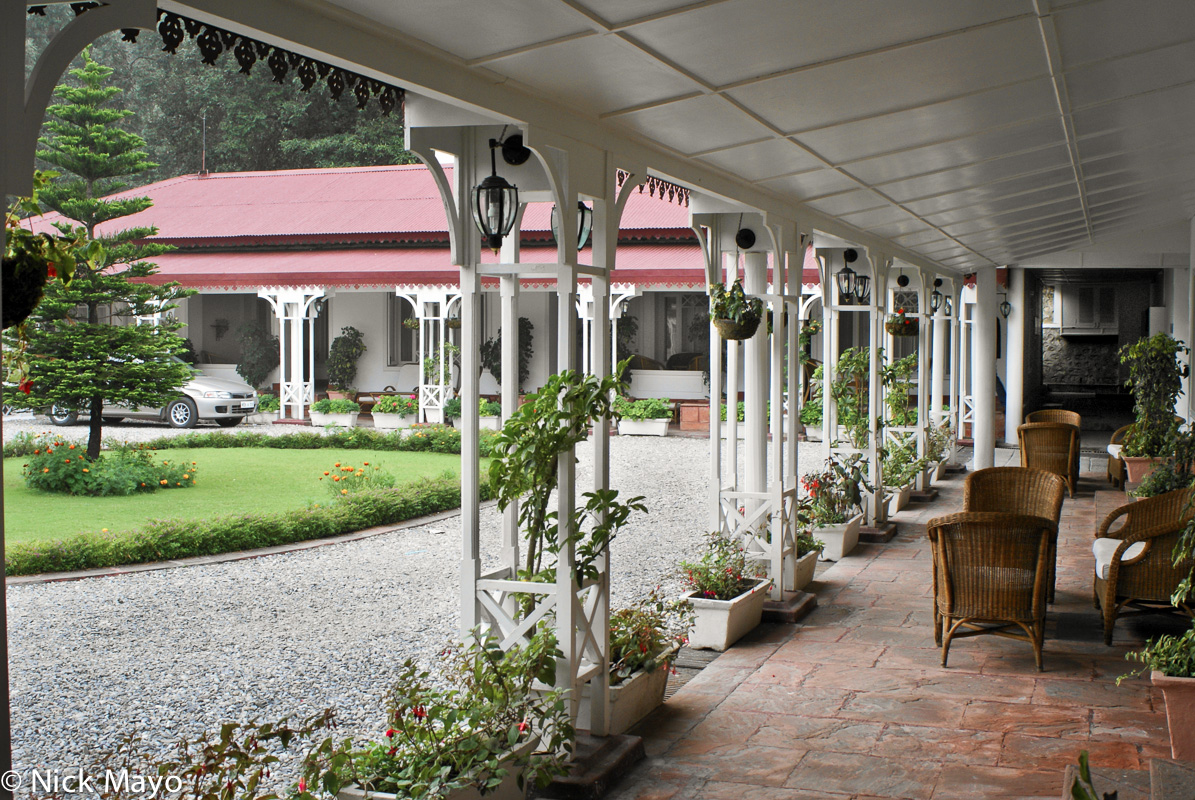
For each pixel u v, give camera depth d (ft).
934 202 23.73
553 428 13.07
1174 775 8.94
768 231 21.25
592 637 13.82
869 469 32.27
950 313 49.37
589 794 12.53
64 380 39.47
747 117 14.01
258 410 69.36
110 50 120.57
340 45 9.27
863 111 14.37
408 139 12.58
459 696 14.05
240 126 110.73
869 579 25.44
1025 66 13.03
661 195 20.15
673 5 9.53
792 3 9.74
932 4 10.25
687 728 15.17
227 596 24.00
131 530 28.60
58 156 42.91
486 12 9.25
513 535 14.87
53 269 7.48
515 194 13.02
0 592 6.12
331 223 74.23
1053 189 24.64
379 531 32.78
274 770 13.88
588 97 12.53
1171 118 17.94
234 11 8.18
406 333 74.95
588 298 60.54
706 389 69.51
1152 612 19.60
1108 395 82.89
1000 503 22.62
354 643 20.11
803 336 36.22
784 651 19.21
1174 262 46.83
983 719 15.35
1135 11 11.27
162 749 14.61
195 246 75.00
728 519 23.13
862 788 12.90
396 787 10.82
